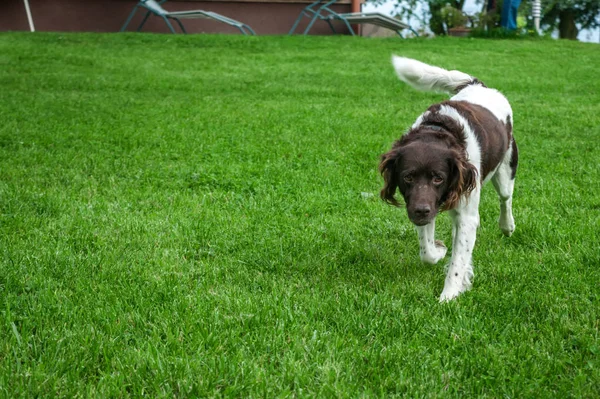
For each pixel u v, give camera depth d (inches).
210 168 274.2
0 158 281.4
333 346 135.0
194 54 626.2
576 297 161.8
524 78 537.6
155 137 325.4
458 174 156.5
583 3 932.0
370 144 316.5
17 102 402.0
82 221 210.4
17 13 816.9
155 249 191.2
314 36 767.1
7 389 119.0
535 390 121.6
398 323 146.1
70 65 551.5
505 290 169.5
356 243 202.7
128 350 132.8
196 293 161.5
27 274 168.7
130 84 480.7
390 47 692.7
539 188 254.1
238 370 125.6
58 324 144.3
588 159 293.7
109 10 837.8
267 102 427.5
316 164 285.1
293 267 183.6
